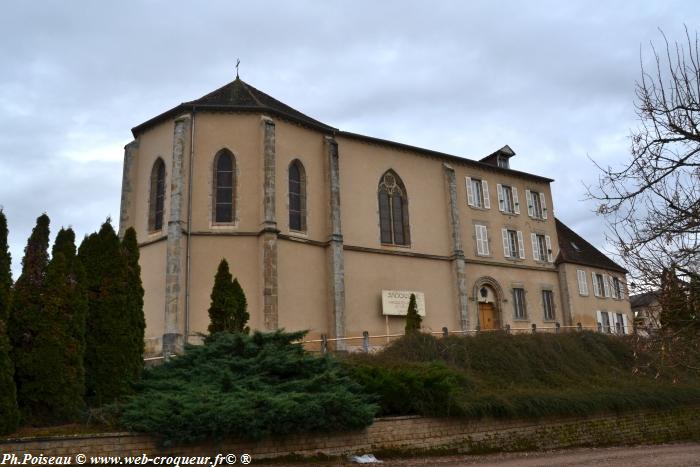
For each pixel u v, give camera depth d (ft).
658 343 36.58
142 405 42.60
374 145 111.86
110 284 53.42
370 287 104.01
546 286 133.08
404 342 76.84
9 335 44.75
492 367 76.64
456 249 116.37
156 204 94.27
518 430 61.16
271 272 86.38
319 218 98.73
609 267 148.36
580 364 86.79
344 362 58.80
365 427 49.19
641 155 33.35
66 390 45.11
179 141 89.71
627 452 60.80
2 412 39.58
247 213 89.97
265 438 44.70
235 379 45.32
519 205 134.41
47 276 47.26
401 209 113.70
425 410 54.65
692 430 79.20
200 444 42.32
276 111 94.53
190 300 85.30
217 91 101.19
